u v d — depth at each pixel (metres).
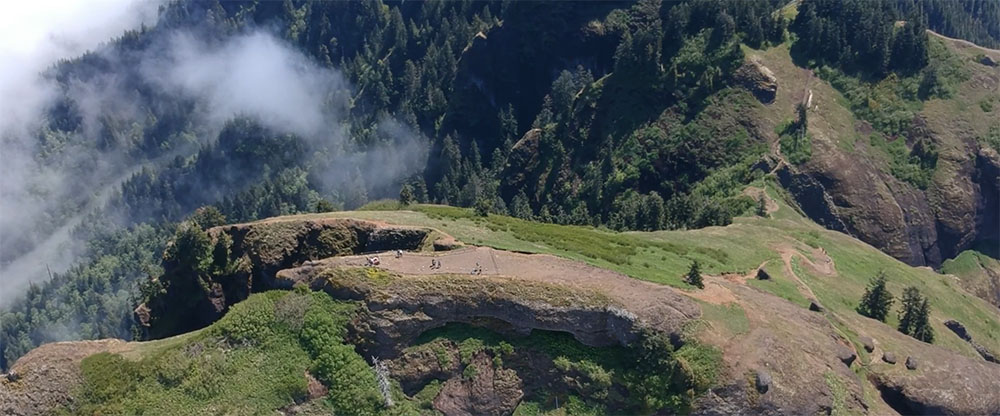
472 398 59.09
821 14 175.25
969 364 71.50
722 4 175.62
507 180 190.12
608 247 82.56
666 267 80.56
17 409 57.06
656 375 58.25
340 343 60.09
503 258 68.56
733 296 69.62
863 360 70.06
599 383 58.88
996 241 159.38
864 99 163.12
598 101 180.88
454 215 85.12
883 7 176.25
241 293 77.81
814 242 112.81
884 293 89.69
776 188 145.38
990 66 167.38
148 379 58.78
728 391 58.34
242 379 58.47
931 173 153.62
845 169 149.50
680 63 171.75
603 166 169.50
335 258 67.56
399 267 65.44
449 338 61.03
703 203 136.62
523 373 60.28
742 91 163.38
